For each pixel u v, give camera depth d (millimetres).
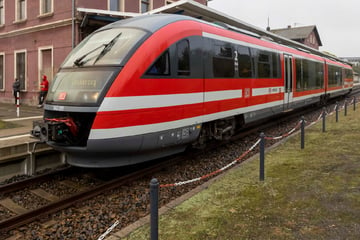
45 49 16297
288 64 12305
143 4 17266
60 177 6621
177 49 6270
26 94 17656
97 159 5613
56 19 15516
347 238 3770
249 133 10727
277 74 11172
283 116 15094
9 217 4918
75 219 4711
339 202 4773
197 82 6816
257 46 9680
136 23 6301
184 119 6520
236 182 5773
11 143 6992
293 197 5016
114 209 5031
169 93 6109
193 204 4844
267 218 4340
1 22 19281
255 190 5352
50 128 5551
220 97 7668
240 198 5031
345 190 5219
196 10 12227
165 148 6418
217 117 7602
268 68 10414
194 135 6902
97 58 5730
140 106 5582
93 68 5602
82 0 14492
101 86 5336
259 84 9758
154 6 17766
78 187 6148
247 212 4535
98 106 5238
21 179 6711
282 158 7359
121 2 15844
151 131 5812
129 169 7141
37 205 5348
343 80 25250
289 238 3812
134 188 5910
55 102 5781
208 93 7199
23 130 8883
